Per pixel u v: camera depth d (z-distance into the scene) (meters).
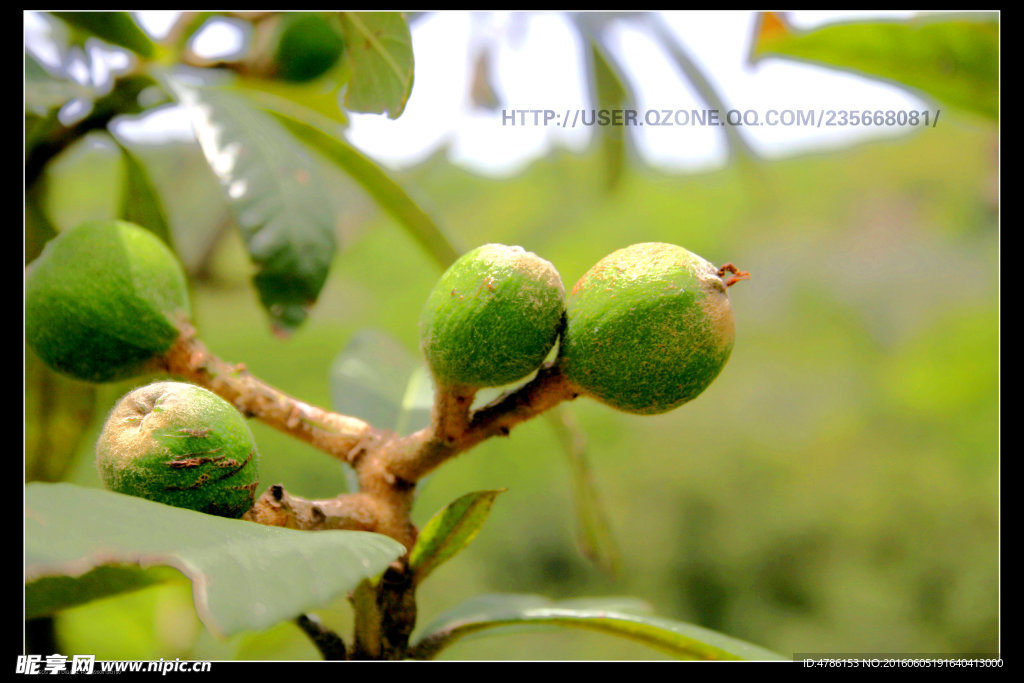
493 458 1.82
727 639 0.35
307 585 0.29
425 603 1.44
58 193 0.46
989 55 0.43
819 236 1.95
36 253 0.39
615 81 0.66
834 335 1.92
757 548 1.77
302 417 0.34
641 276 0.32
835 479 1.79
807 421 1.89
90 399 0.41
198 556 0.29
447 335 0.32
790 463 1.85
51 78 0.39
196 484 0.31
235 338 1.19
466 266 0.33
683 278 0.32
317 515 0.33
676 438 1.95
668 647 0.35
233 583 0.29
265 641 0.53
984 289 1.70
